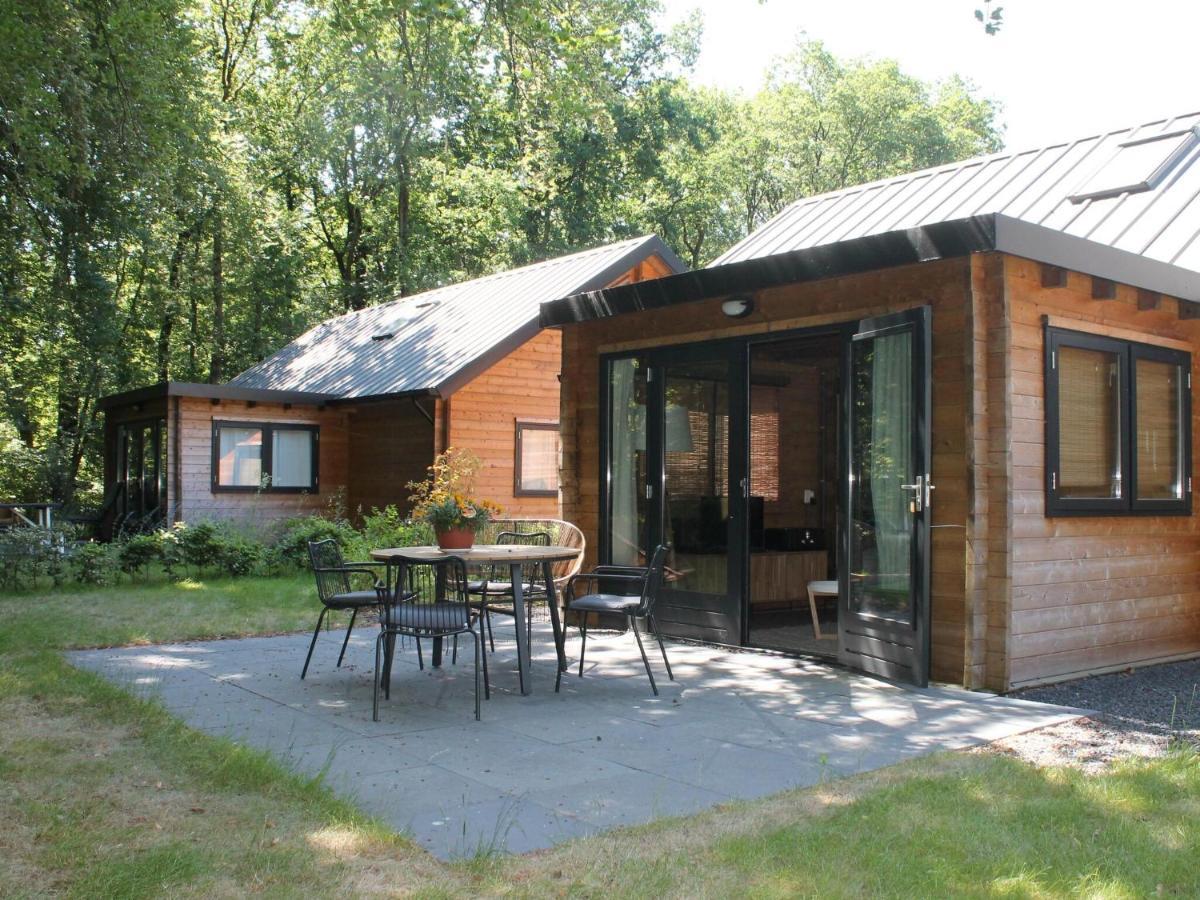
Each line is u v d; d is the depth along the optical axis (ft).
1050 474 20.98
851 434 22.67
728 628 25.38
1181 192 26.30
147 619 28.12
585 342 29.86
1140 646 23.36
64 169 42.78
